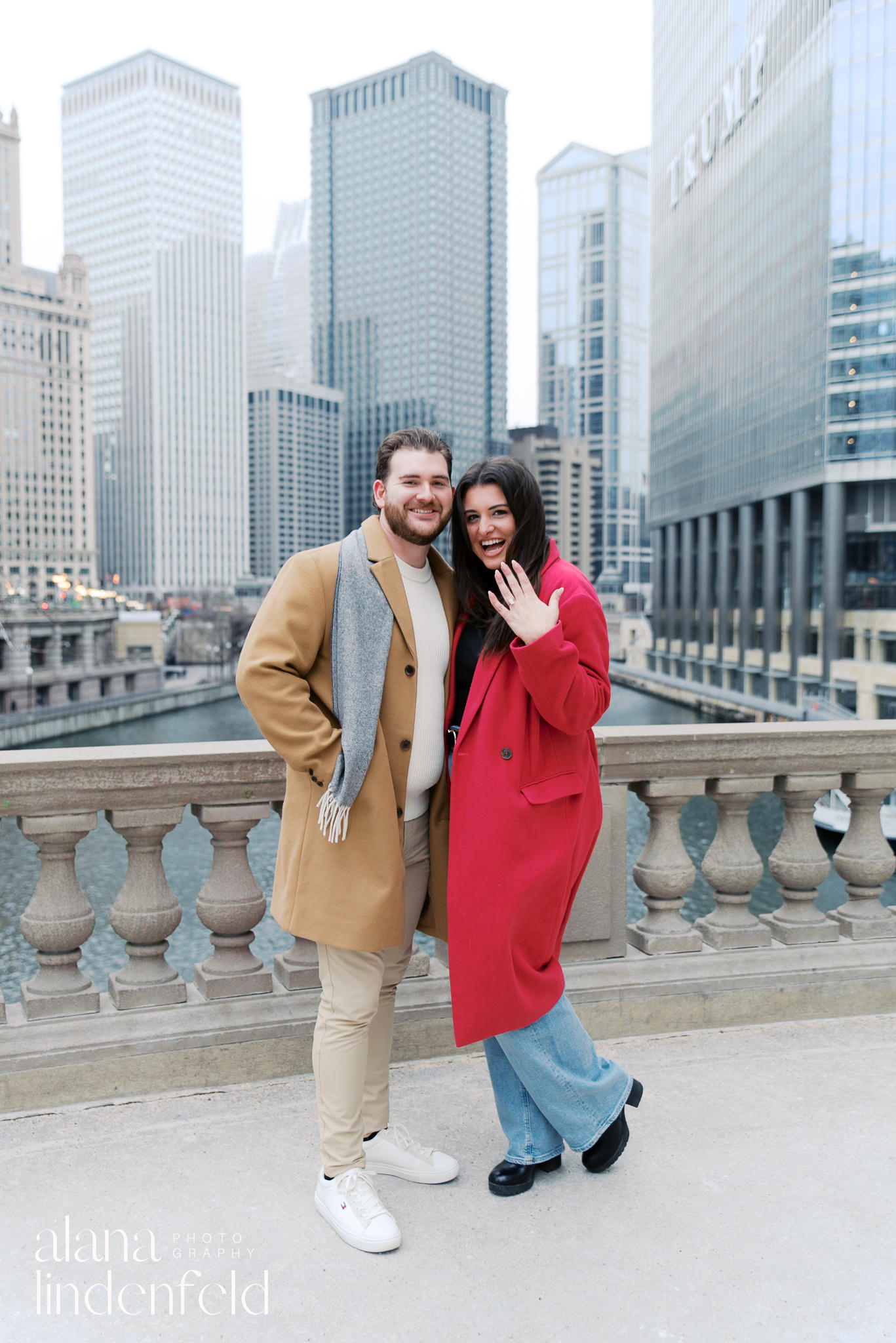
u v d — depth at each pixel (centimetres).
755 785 345
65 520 16212
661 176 11900
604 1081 242
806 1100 288
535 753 230
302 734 221
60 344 16025
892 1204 238
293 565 230
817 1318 199
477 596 242
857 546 7456
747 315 9144
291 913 234
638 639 13925
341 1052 232
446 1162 249
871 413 7294
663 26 11612
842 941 357
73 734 9488
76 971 294
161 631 13438
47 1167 249
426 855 252
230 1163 253
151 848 296
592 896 332
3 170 17312
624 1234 226
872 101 7119
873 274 7175
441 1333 195
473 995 230
